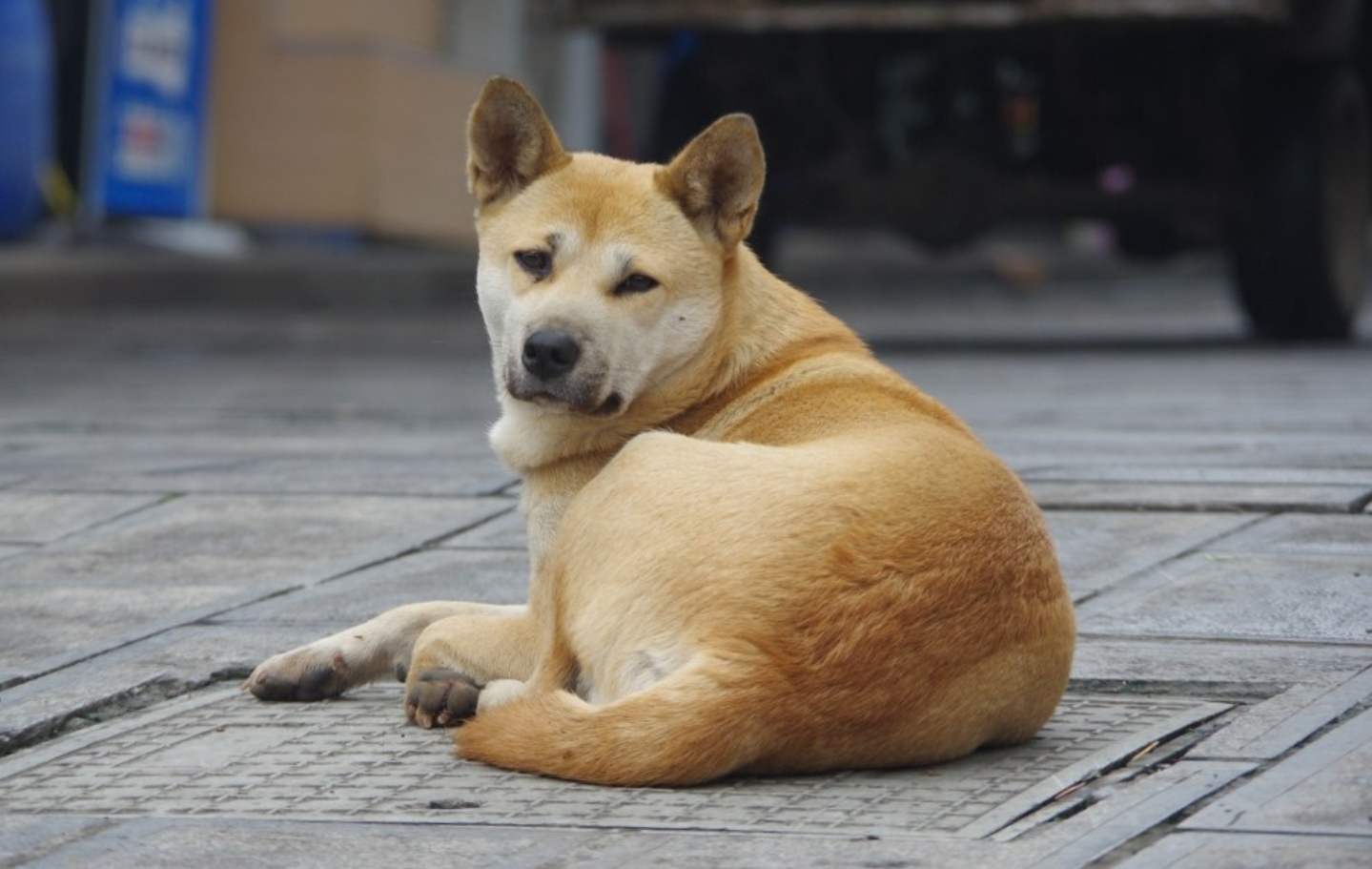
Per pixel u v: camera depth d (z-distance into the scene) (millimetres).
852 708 5848
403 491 11094
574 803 5770
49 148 29719
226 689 7430
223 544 9844
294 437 13938
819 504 6066
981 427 13711
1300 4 19062
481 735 6160
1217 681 6945
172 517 10484
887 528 6051
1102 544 9344
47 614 8445
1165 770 5977
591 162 7852
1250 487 10484
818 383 7371
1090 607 8156
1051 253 46781
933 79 20672
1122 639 7617
